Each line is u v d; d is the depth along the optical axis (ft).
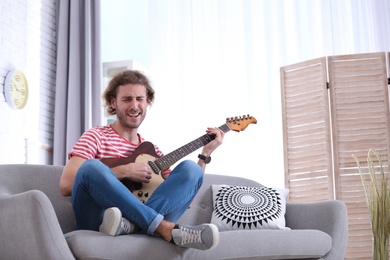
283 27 17.06
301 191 14.70
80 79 17.61
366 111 14.34
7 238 7.67
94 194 7.84
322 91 14.56
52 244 7.27
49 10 17.81
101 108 17.49
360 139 14.26
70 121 17.20
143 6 18.83
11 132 15.39
